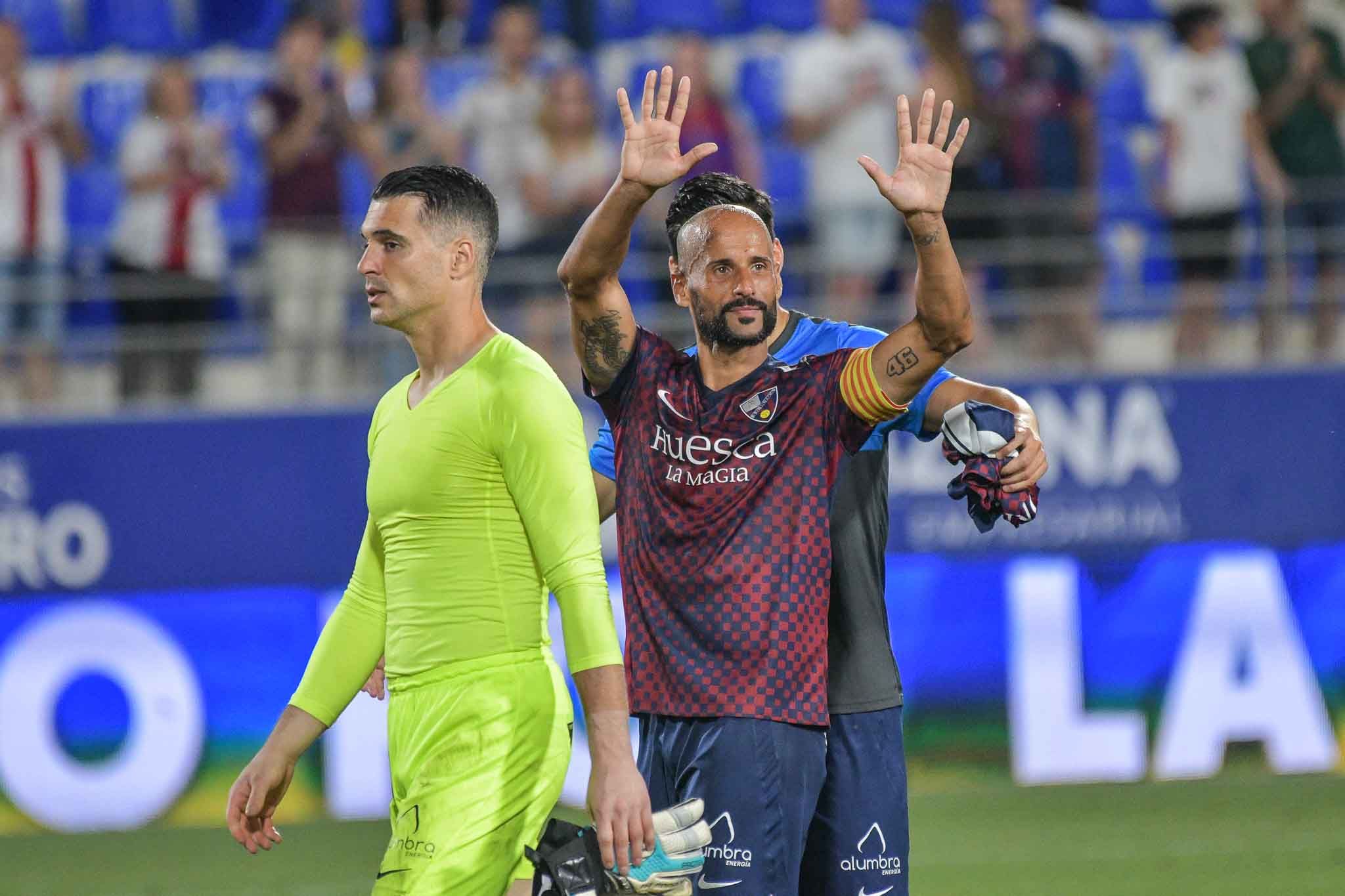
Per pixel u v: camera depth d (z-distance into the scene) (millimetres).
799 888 11398
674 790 10594
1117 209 27875
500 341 9969
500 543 9789
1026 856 20250
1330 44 28031
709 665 10312
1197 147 27453
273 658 24312
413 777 9805
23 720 23641
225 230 27500
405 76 27594
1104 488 25188
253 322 26469
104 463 24234
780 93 30297
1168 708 24953
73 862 21438
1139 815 22531
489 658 9773
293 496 24594
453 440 9719
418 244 9898
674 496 10414
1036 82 27000
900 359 10000
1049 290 26844
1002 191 26844
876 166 9469
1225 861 19719
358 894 19234
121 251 26359
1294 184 27859
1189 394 25375
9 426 24062
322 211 26484
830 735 11109
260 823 10664
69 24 31016
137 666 23969
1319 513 25391
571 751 10094
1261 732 25094
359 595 10734
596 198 27016
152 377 26203
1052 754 24781
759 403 10391
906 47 29297
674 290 11258
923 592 24766
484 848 9586
